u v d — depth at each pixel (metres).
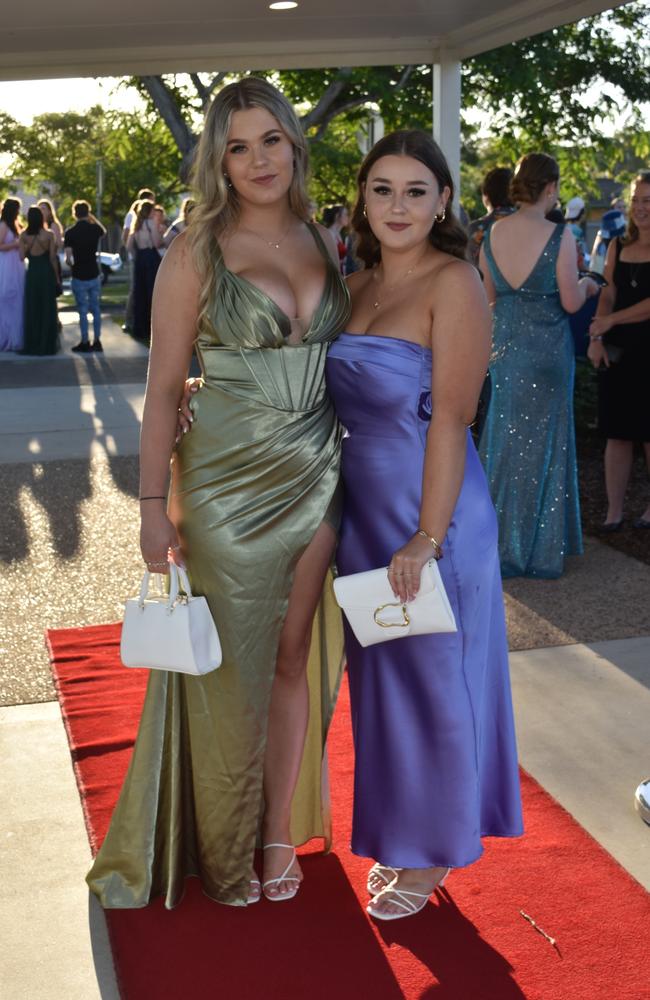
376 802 2.78
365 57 8.20
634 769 3.52
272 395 2.67
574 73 19.59
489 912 2.79
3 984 2.56
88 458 8.01
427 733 2.71
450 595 2.69
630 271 5.77
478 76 18.84
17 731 3.81
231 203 2.70
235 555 2.71
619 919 2.75
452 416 2.58
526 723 3.83
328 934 2.73
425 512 2.59
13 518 6.48
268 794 2.94
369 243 2.81
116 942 2.70
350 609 2.61
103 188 47.31
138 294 15.88
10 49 7.80
